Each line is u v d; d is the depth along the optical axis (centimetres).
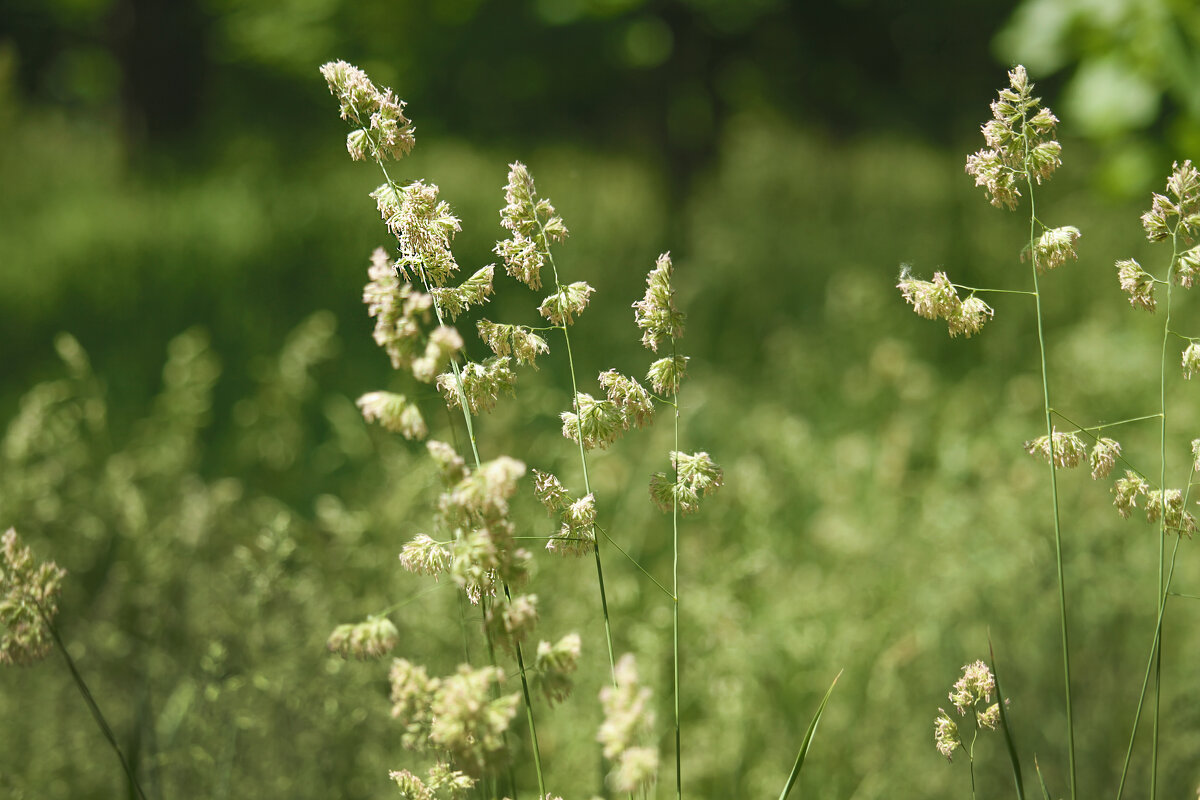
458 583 113
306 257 809
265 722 243
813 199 888
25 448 352
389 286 113
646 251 851
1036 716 269
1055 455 144
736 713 266
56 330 700
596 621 296
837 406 539
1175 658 292
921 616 317
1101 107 457
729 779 260
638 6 1052
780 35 1066
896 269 723
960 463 425
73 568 327
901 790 260
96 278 806
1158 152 471
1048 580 310
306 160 1143
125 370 619
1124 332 544
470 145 1207
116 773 248
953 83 1128
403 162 1050
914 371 525
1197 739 254
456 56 1192
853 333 626
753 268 757
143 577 301
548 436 413
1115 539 338
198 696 240
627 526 362
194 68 1328
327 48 1270
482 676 109
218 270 798
